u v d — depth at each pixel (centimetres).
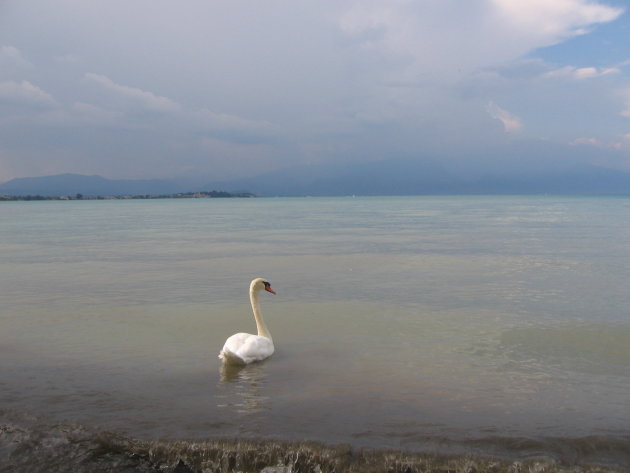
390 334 1106
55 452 607
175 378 836
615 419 684
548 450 603
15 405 723
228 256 2528
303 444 612
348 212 8575
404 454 594
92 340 1062
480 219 5884
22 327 1172
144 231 4416
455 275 1902
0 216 8012
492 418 684
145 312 1324
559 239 3275
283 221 5934
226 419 679
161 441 622
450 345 1023
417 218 6300
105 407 717
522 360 927
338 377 839
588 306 1372
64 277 1894
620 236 3462
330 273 1967
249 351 896
